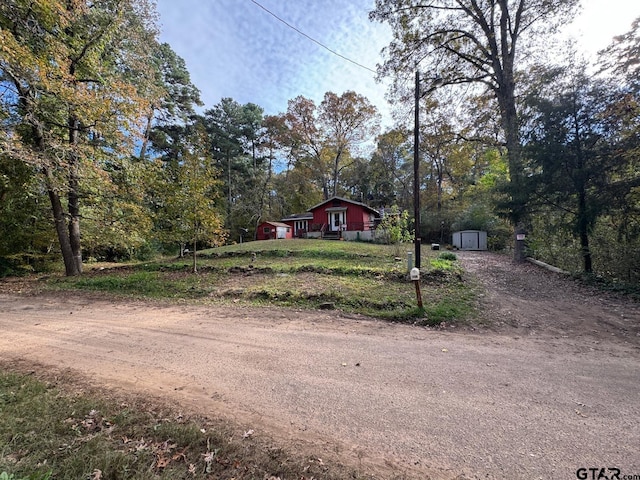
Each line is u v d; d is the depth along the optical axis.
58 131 11.86
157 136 25.44
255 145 39.78
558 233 10.27
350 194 44.53
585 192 9.07
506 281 9.34
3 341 4.98
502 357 4.07
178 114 26.31
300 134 36.72
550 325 5.46
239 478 1.98
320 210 27.17
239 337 5.07
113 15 11.97
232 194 35.22
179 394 3.17
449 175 34.78
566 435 2.43
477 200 25.59
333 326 5.61
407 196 38.22
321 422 2.66
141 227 13.61
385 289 8.13
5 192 12.77
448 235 28.94
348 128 35.53
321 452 2.26
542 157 9.43
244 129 38.06
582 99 8.73
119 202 13.25
